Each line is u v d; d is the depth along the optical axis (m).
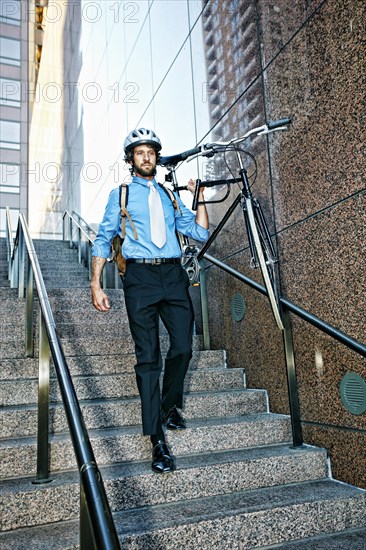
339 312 2.52
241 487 2.37
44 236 14.39
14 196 22.88
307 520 2.13
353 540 2.07
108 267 6.61
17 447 2.29
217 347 3.90
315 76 2.74
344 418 2.48
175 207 2.68
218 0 4.12
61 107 13.40
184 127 4.77
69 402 1.58
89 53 9.96
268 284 2.67
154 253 2.47
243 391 3.22
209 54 4.26
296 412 2.75
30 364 3.09
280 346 3.09
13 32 24.62
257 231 2.66
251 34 3.50
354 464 2.40
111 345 3.55
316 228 2.71
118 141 7.17
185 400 2.96
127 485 2.17
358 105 2.41
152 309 2.41
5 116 23.66
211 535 1.96
